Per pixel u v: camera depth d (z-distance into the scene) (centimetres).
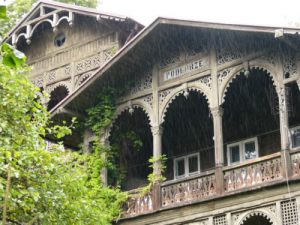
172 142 2616
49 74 3156
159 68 2328
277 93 2048
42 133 1745
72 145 2605
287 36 1933
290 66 2011
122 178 2408
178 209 2100
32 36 3238
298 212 1852
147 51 2320
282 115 1973
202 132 2530
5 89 1664
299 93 2198
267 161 1967
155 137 2252
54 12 3095
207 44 2223
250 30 2012
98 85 2398
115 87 2411
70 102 2397
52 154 1741
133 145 2489
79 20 3108
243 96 2328
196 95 2331
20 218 1628
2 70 1653
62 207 1683
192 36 2244
